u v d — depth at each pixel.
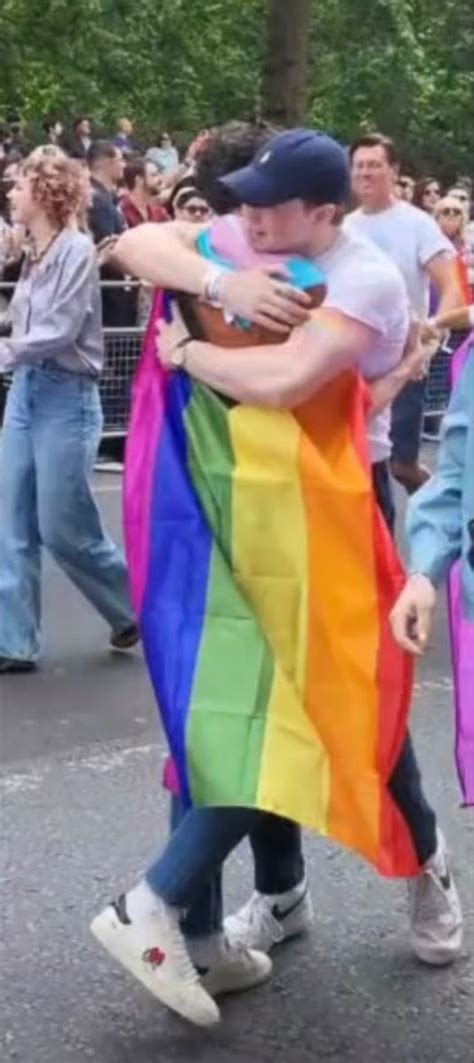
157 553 3.42
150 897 3.43
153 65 29.70
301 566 3.36
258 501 3.36
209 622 3.39
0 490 6.14
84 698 5.92
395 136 34.28
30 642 6.19
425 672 6.34
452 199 12.13
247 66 31.55
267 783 3.34
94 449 6.12
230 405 3.38
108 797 4.95
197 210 6.26
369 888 4.34
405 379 3.54
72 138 21.08
